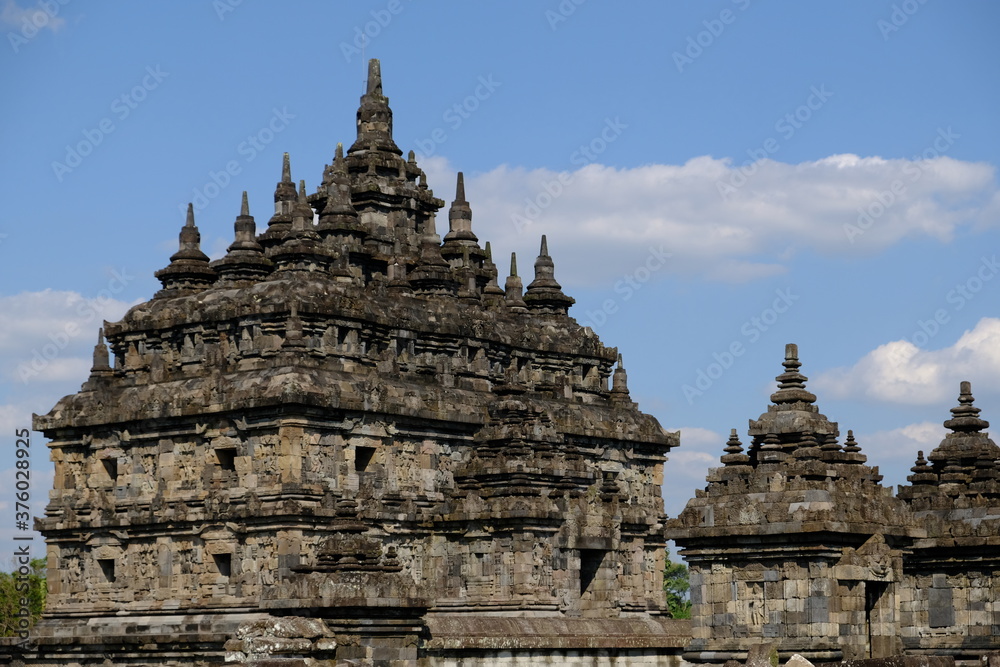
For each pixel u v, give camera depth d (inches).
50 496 4685.0
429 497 4562.0
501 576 4461.1
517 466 4542.3
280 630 3221.0
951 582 3267.7
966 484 3408.0
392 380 4566.9
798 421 2915.8
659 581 4928.6
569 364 5216.5
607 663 4301.2
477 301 5093.5
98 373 4763.8
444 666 3956.7
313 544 4249.5
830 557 2797.7
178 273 4869.6
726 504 2859.3
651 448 5236.2
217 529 4320.9
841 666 2458.2
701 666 2859.3
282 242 4768.7
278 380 4276.6
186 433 4436.5
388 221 5216.5
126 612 4458.7
